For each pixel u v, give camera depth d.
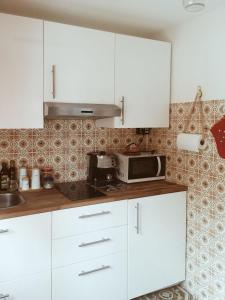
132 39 2.08
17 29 1.68
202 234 2.06
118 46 2.02
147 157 2.30
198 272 2.11
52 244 1.68
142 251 2.02
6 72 1.67
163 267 2.12
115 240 1.90
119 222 1.91
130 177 2.24
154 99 2.21
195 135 1.97
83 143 2.34
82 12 1.93
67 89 1.86
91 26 2.20
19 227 1.57
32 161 2.14
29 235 1.60
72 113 1.82
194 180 2.11
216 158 1.91
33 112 1.76
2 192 1.98
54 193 1.96
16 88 1.70
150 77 2.18
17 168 2.09
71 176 2.31
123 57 2.05
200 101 2.02
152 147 2.55
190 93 2.11
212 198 1.96
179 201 2.15
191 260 2.17
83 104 1.91
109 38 1.98
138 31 2.33
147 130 2.56
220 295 1.93
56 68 1.81
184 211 2.18
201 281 2.09
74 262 1.76
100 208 1.82
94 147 2.39
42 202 1.74
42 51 1.76
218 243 1.92
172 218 2.13
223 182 1.86
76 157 2.32
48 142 2.20
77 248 1.77
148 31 2.33
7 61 1.67
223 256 1.89
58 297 1.73
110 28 2.24
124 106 2.08
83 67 1.90
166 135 2.37
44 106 1.79
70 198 1.82
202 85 2.00
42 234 1.64
